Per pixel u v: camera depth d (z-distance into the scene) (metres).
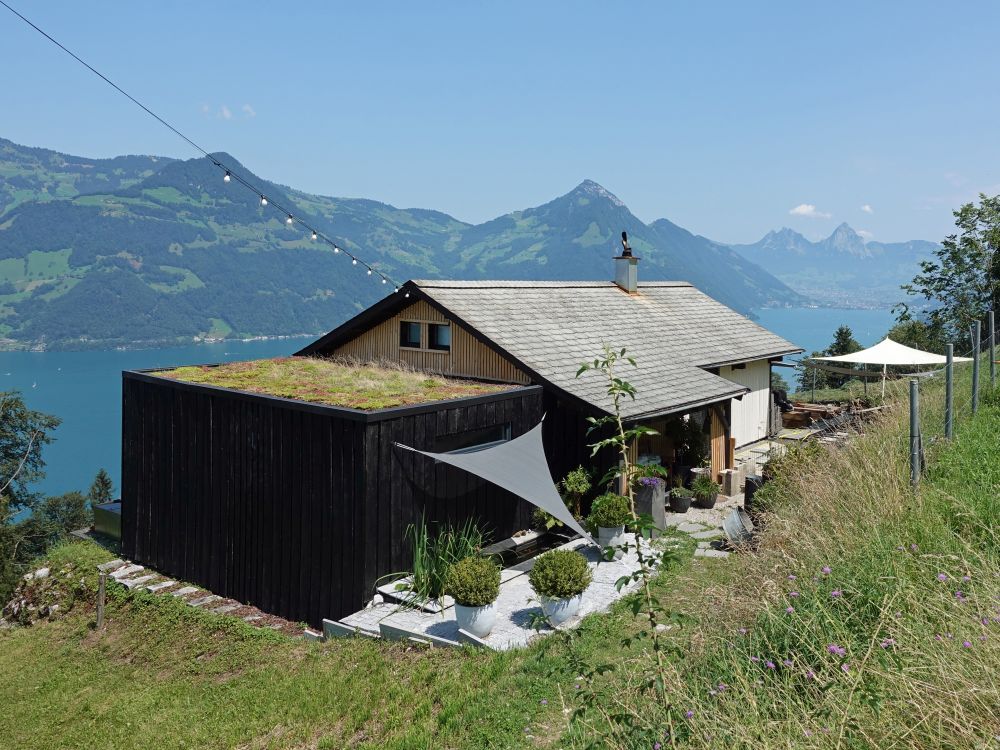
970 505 7.02
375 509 12.23
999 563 5.82
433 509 13.34
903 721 4.09
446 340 18.69
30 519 50.31
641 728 4.76
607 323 21.03
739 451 23.81
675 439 18.89
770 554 7.60
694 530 15.52
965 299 39.62
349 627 11.34
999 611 4.65
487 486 14.53
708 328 24.16
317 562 12.80
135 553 16.77
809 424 27.58
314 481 12.84
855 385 35.03
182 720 10.27
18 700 12.61
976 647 4.32
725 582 8.53
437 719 8.17
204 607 14.09
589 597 11.38
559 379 16.28
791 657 5.36
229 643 12.59
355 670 10.12
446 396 14.34
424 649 10.26
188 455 15.40
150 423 16.39
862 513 7.55
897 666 4.70
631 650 8.40
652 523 4.78
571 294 22.22
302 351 21.47
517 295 20.36
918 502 7.38
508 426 15.23
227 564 14.55
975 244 38.91
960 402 12.55
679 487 17.48
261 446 13.81
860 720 4.16
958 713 3.90
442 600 11.35
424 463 13.15
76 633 14.77
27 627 16.27
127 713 11.07
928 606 5.21
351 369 18.22
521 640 10.02
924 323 41.16
